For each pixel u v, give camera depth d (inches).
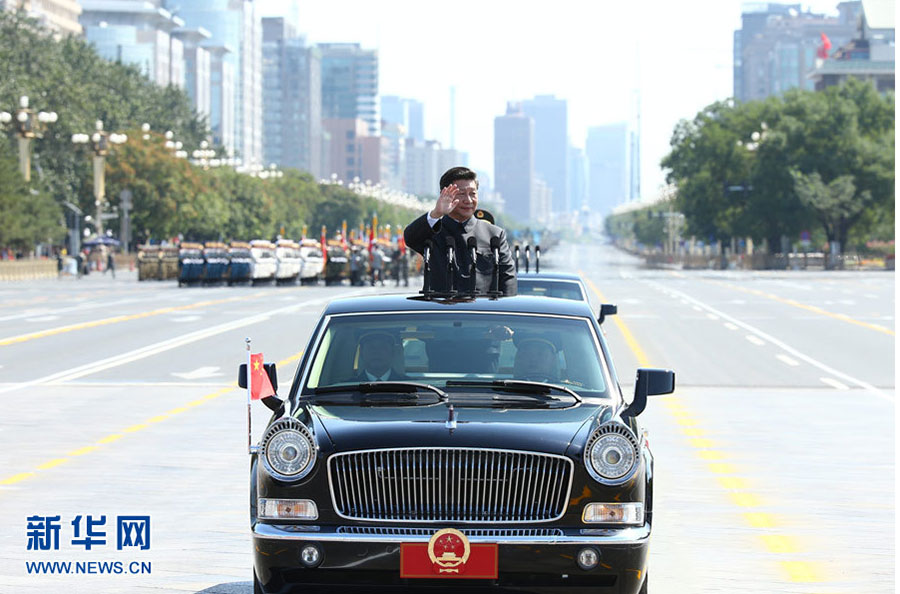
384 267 6535.4
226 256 6269.7
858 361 2503.7
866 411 1759.4
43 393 1936.5
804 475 1259.2
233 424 1588.3
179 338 2984.7
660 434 1535.4
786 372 2292.1
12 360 2470.5
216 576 857.5
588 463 671.8
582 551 657.0
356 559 657.6
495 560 654.5
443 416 708.7
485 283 908.6
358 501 671.8
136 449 1390.3
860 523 1037.8
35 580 846.5
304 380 776.9
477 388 762.8
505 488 669.9
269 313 3956.7
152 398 1870.1
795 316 3934.5
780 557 921.5
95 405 1786.4
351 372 779.4
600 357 789.2
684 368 2353.6
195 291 5757.9
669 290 5915.4
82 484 1184.2
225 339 2950.3
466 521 663.8
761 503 1118.4
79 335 3088.1
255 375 925.8
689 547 952.3
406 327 799.7
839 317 3897.6
